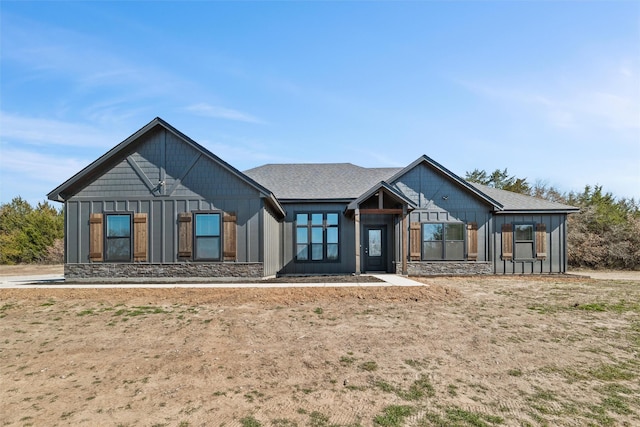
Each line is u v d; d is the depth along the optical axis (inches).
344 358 252.2
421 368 236.8
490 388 209.9
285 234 711.1
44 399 195.2
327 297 414.0
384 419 175.5
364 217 708.0
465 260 682.8
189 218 568.4
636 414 183.2
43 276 732.7
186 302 399.9
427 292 430.9
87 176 576.7
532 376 226.1
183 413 180.7
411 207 616.7
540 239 703.7
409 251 677.9
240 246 565.6
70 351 267.0
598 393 205.0
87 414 179.6
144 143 581.9
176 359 250.8
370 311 366.3
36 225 1395.2
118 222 574.2
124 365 240.8
